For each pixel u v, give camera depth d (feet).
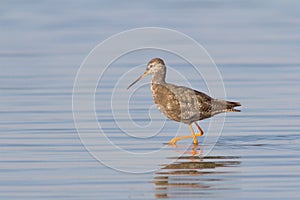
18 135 53.21
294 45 97.14
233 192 39.37
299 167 44.04
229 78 76.38
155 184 41.27
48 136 53.01
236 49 94.17
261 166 44.50
